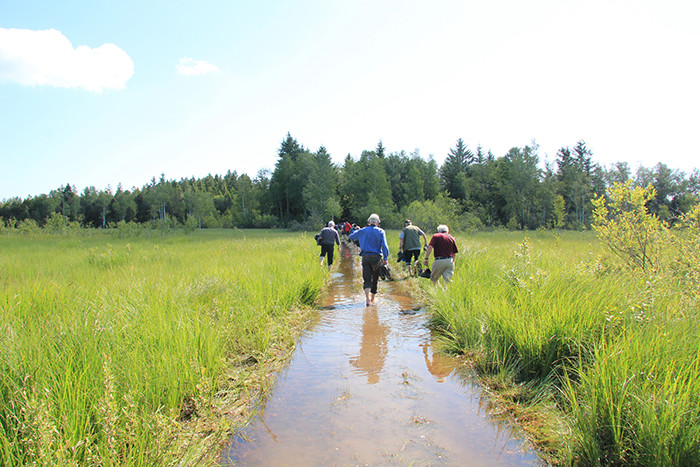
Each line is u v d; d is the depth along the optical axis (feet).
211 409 11.08
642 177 232.12
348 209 281.54
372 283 26.02
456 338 16.43
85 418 8.64
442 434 9.87
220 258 38.47
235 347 15.64
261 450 9.23
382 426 10.27
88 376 9.58
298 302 23.91
